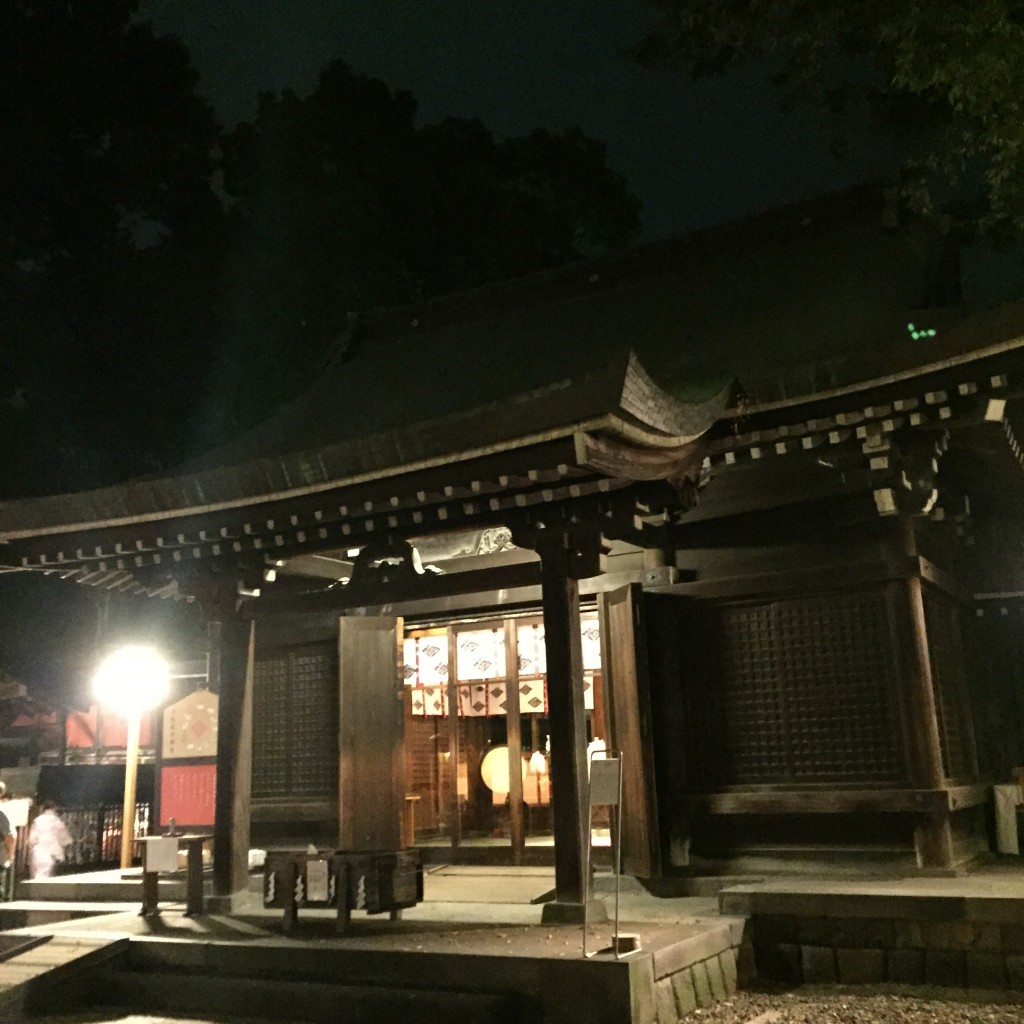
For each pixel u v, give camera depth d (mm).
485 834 12320
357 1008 6613
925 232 10750
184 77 22484
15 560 9867
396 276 24078
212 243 23125
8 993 7125
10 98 20531
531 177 26875
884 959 7098
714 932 7094
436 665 11609
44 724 23188
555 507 8109
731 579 9328
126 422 22125
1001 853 9672
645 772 9047
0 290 20234
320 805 11148
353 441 7988
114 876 11539
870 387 7766
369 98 25125
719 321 10875
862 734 8695
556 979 6246
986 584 11109
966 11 8062
